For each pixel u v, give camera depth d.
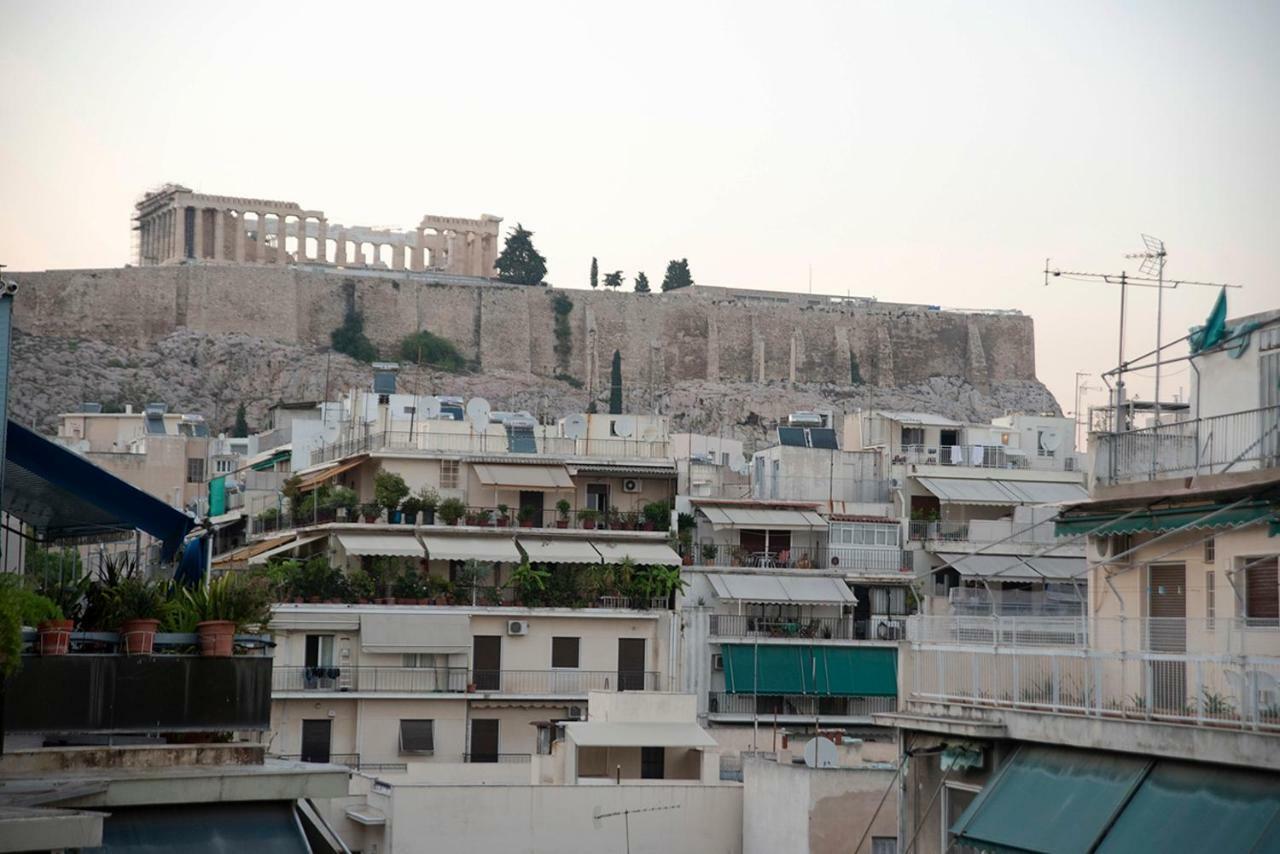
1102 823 23.03
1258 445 27.62
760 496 89.69
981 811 25.34
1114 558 27.84
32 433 24.08
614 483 84.38
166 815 21.69
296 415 117.62
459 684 74.00
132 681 22.81
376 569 75.88
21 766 22.22
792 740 52.16
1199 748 22.22
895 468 91.44
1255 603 26.12
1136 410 38.56
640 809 45.03
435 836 44.47
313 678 71.88
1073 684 26.28
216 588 24.20
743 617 80.88
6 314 20.92
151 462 116.88
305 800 23.78
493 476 80.56
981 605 39.38
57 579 27.89
